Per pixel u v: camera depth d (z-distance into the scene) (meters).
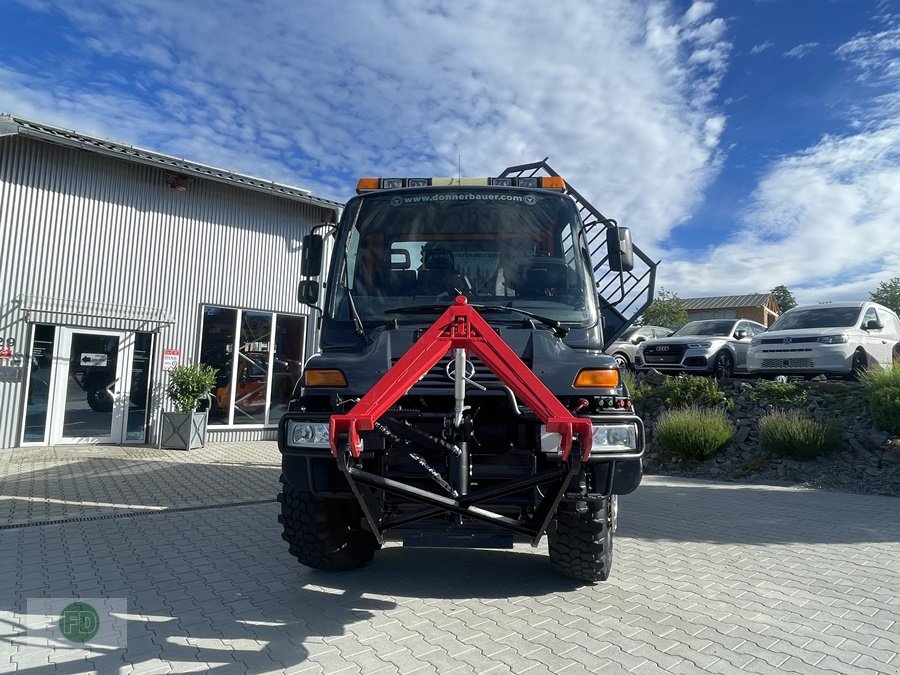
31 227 11.86
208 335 14.14
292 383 15.43
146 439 13.19
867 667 3.50
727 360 14.62
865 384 10.50
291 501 4.56
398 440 3.91
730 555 5.74
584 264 4.88
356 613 4.23
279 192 14.55
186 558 5.49
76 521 6.74
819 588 4.84
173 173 13.48
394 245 4.91
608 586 4.84
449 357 3.96
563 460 3.42
